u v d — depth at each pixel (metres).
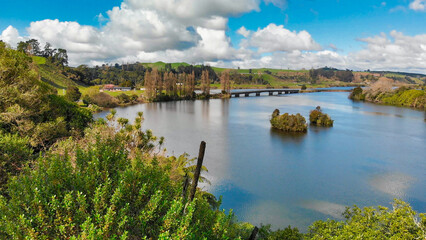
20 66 29.64
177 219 7.36
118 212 6.88
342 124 75.62
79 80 197.38
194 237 7.45
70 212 6.46
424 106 115.44
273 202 27.66
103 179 7.86
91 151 8.92
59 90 134.88
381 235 11.77
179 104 123.75
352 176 35.81
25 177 7.25
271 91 196.25
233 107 114.31
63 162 8.41
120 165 8.82
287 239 13.69
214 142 52.53
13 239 5.64
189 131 62.53
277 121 67.56
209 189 30.38
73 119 32.22
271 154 45.28
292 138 57.81
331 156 44.84
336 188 31.73
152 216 6.93
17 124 23.77
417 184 33.41
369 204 28.03
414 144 53.50
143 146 14.91
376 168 39.22
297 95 196.12
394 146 51.84
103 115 77.94
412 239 10.99
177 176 18.72
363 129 68.56
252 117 86.31
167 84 146.00
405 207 12.92
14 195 6.72
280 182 33.03
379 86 150.12
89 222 5.80
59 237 6.32
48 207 6.45
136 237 7.26
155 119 78.38
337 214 25.70
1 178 12.78
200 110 102.44
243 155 44.28
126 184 7.70
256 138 57.19
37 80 32.62
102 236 5.99
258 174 35.41
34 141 21.41
